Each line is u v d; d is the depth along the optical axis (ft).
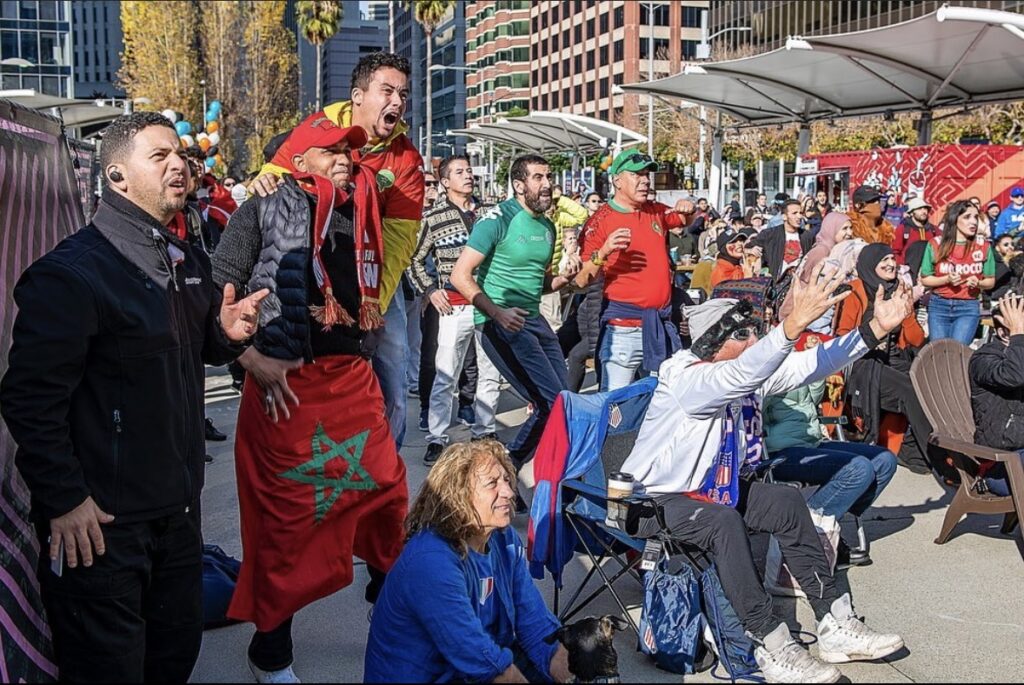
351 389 13.61
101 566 10.52
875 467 17.61
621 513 15.29
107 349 10.49
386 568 14.65
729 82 58.18
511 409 33.12
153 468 10.80
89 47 501.15
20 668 11.59
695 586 14.83
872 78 51.60
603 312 23.95
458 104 411.75
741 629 14.64
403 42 492.54
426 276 26.58
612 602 17.28
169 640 11.56
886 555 19.65
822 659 14.99
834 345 16.28
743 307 15.25
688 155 181.78
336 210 13.58
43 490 10.09
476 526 11.87
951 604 17.25
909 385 22.15
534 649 12.78
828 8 175.42
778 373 16.53
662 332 23.36
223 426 30.17
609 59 288.71
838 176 88.94
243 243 13.20
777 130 167.53
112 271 10.50
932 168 71.92
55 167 15.78
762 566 18.60
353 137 13.51
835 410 23.94
